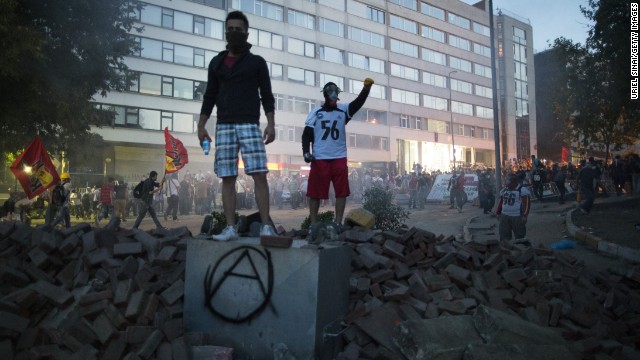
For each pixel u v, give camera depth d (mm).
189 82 37594
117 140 34344
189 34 37719
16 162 11047
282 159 42469
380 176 29938
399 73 52906
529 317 4301
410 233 5066
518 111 66062
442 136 57125
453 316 3758
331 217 6758
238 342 3307
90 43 13852
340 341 3510
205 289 3473
